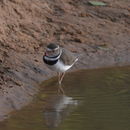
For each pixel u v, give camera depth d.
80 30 19.34
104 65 17.23
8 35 17.36
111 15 21.14
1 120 12.24
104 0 22.27
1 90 13.80
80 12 20.81
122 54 18.19
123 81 15.32
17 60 15.92
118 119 12.17
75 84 15.11
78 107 13.10
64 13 20.39
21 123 12.02
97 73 16.31
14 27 17.94
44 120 12.22
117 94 14.05
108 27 20.19
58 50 14.52
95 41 18.88
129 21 20.94
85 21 20.20
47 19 19.53
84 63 17.22
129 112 12.64
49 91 14.48
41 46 17.47
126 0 22.61
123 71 16.52
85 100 13.64
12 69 15.25
